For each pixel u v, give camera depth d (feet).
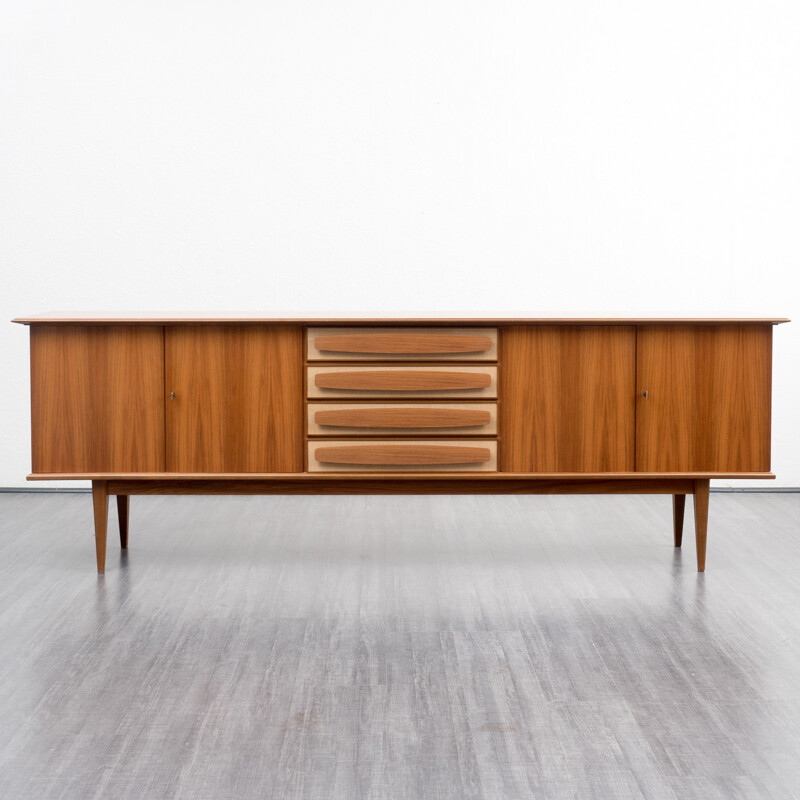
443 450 10.87
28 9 15.39
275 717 7.61
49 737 7.28
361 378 10.82
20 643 9.15
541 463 10.94
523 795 6.48
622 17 15.55
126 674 8.43
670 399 10.89
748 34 15.52
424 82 15.60
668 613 9.98
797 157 15.64
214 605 10.23
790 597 10.49
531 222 15.78
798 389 15.88
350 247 15.80
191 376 10.83
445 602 10.33
